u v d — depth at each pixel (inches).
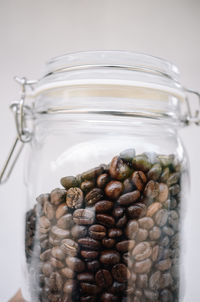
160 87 10.9
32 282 11.5
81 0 17.8
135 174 10.4
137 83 10.7
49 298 10.8
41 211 11.0
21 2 17.9
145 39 17.8
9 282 18.8
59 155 11.3
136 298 10.5
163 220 10.8
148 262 10.5
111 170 10.4
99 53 11.0
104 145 11.1
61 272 10.6
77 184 10.4
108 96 10.9
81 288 10.4
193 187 18.0
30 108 12.9
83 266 10.3
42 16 17.9
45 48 18.0
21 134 12.6
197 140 17.9
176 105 11.8
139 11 17.7
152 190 10.6
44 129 12.0
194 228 18.1
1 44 17.9
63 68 11.1
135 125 11.5
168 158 11.1
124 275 10.3
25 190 12.6
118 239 10.3
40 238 11.1
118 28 17.8
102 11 17.8
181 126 12.5
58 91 11.2
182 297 12.1
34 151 12.2
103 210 10.3
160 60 11.4
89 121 11.4
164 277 10.9
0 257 18.8
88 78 10.7
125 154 10.6
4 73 18.1
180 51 17.7
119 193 10.3
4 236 18.8
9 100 18.1
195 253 18.1
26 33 18.0
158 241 10.7
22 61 18.1
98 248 10.2
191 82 17.7
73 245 10.4
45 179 11.3
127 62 11.0
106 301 10.3
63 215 10.5
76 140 11.3
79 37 17.9
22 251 12.5
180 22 17.6
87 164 10.9
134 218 10.3
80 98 11.0
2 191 18.7
